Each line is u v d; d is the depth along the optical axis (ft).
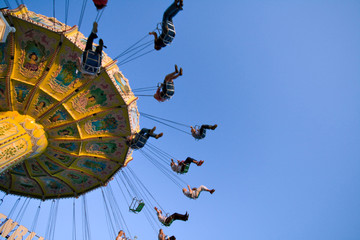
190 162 47.24
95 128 48.47
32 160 51.21
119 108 46.50
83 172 54.60
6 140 39.32
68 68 42.70
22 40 40.11
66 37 39.17
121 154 52.13
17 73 42.57
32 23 37.88
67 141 48.06
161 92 40.73
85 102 45.73
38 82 43.06
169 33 35.81
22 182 57.93
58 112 45.88
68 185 57.82
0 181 59.11
